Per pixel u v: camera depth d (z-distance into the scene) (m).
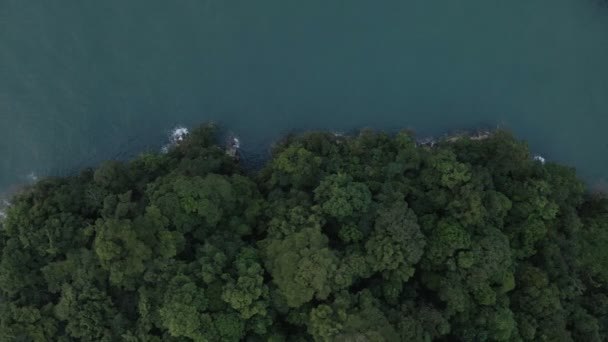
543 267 66.44
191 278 57.94
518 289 64.31
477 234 62.31
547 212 66.75
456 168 63.97
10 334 59.47
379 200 63.31
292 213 61.81
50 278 61.53
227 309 57.22
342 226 61.75
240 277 57.03
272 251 59.06
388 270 59.81
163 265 58.47
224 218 65.00
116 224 57.50
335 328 54.69
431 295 63.44
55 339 60.53
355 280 60.25
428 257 61.31
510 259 61.97
